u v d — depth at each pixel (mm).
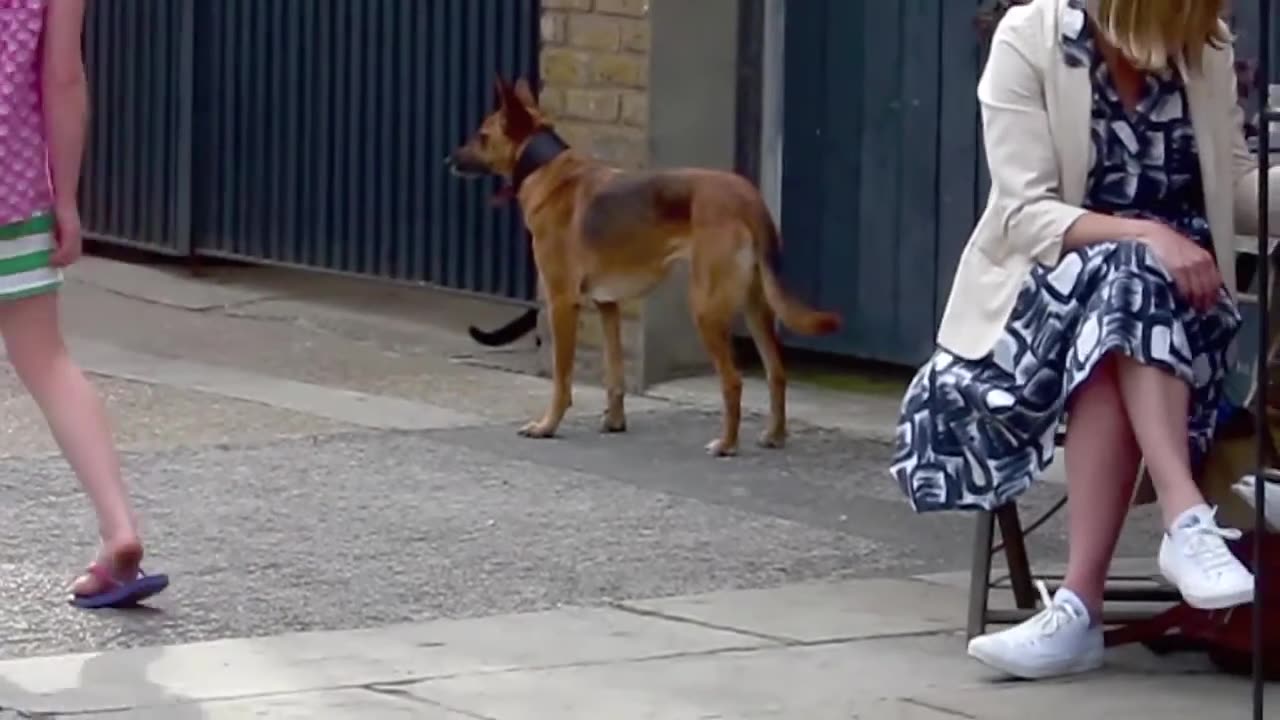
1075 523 6527
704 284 9891
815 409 10938
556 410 10250
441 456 9766
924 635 7039
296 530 8375
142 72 14914
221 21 14305
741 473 9562
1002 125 6500
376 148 13203
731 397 9914
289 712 6125
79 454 7227
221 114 14367
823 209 11484
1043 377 6445
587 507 8844
